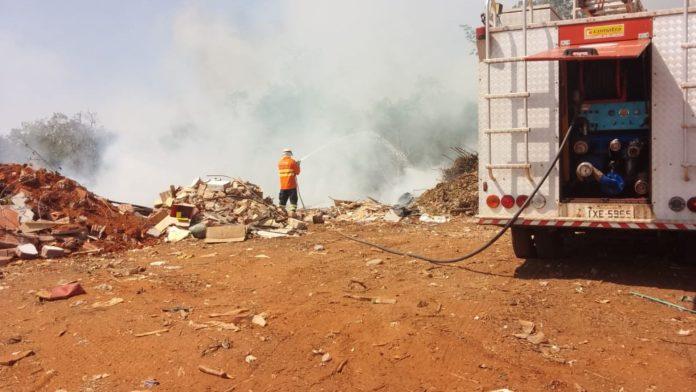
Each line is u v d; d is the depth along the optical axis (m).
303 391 4.39
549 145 7.12
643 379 4.46
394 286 7.12
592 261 8.17
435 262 8.23
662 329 5.46
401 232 11.74
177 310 6.23
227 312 6.15
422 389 4.39
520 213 7.27
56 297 6.64
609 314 5.90
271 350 5.12
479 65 7.41
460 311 6.05
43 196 10.89
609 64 7.27
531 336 5.29
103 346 5.26
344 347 5.17
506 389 4.32
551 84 7.06
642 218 6.75
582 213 7.02
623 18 6.73
